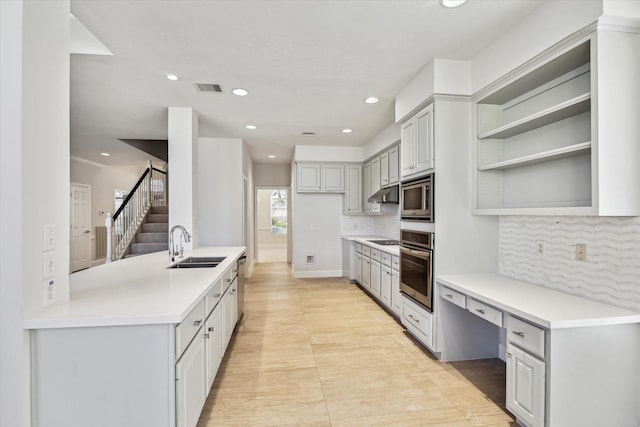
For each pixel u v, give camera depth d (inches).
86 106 144.6
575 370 66.2
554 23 74.4
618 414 68.1
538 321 66.5
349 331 138.0
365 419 79.5
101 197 319.6
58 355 55.3
